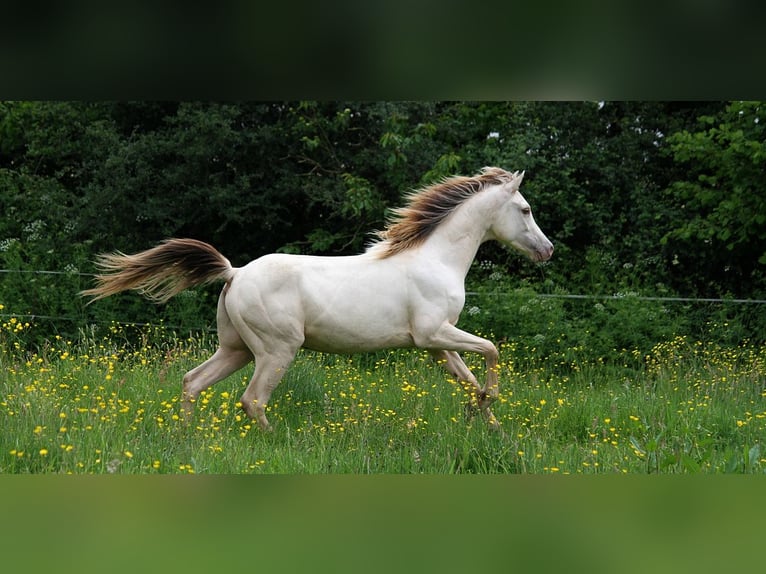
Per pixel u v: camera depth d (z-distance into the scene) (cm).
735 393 963
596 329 1283
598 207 1628
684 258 1595
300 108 1492
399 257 792
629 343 1273
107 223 1523
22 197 1593
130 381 867
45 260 1473
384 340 780
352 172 1577
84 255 1458
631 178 1664
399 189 1527
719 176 1436
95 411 666
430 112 1577
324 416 789
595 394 950
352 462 625
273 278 746
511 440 672
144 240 1548
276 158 1561
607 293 1492
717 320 1344
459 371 813
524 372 1170
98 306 1359
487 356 790
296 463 604
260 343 750
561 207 1598
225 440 661
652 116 1673
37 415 653
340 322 759
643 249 1588
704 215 1583
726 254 1529
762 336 1317
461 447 664
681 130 1634
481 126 1620
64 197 1598
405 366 1066
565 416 823
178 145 1481
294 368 885
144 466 570
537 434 771
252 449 661
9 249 1426
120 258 766
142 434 646
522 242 846
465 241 817
